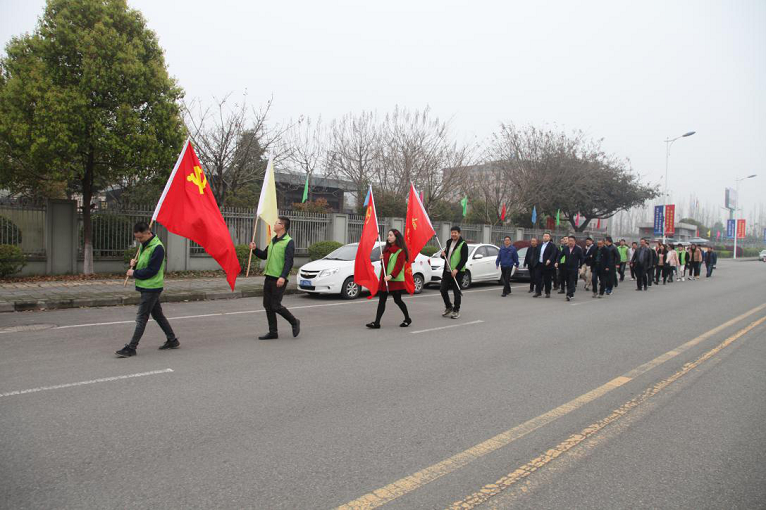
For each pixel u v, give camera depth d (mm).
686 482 3430
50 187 18672
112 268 14680
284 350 6859
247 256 16172
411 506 3031
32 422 4156
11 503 2936
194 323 8812
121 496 3047
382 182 25922
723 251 56062
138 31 13430
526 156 29859
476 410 4715
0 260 12617
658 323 9969
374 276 9070
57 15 12320
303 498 3080
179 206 6875
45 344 6918
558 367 6352
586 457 3789
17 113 11836
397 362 6383
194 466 3459
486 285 17359
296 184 28297
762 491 3322
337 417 4438
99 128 12172
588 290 16375
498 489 3271
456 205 29594
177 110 13781
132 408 4527
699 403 5082
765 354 7340
